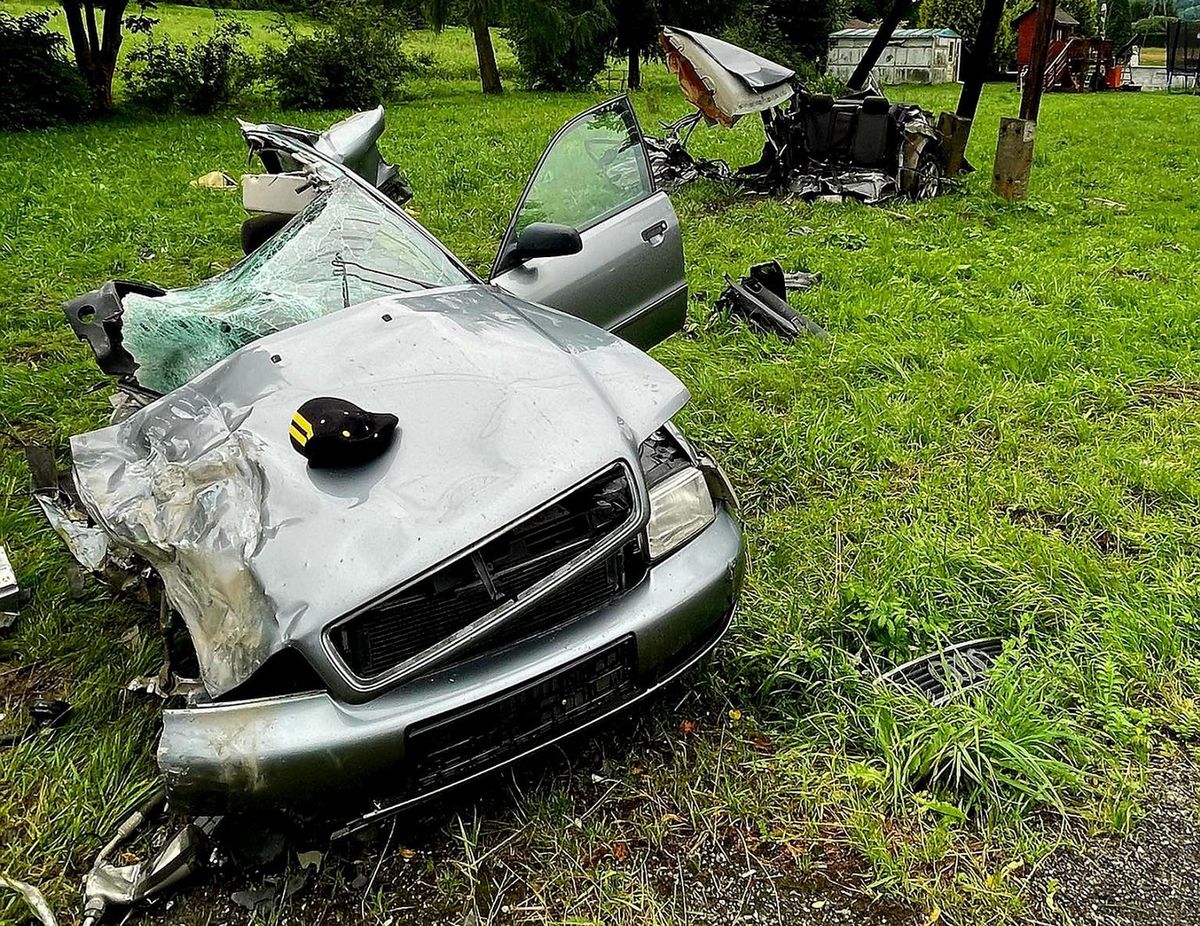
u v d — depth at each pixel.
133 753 2.40
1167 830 2.14
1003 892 2.00
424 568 1.91
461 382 2.34
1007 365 4.70
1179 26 29.38
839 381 4.53
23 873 2.12
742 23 25.33
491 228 7.70
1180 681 2.58
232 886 2.09
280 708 1.89
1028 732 2.32
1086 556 3.08
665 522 2.31
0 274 6.43
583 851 2.13
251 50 23.75
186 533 2.05
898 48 30.95
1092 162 11.00
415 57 25.78
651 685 2.23
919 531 3.24
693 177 9.26
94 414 4.40
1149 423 4.09
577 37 21.48
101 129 14.69
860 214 8.01
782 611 2.85
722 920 1.97
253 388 2.42
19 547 3.37
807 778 2.29
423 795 1.98
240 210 8.32
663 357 4.87
